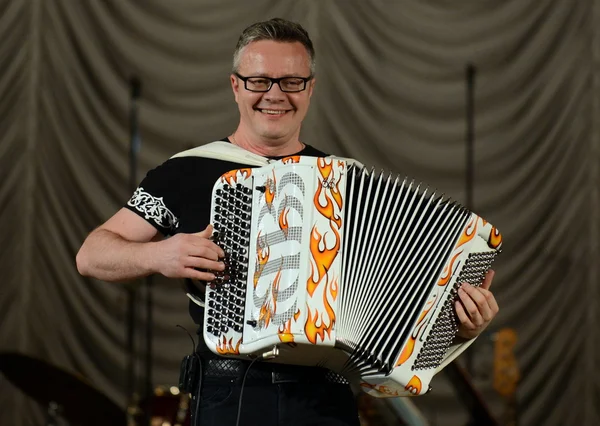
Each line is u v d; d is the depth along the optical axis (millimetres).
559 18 11758
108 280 4633
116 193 11555
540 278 11766
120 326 11430
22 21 11531
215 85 11633
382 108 11742
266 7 11633
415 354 4539
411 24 11758
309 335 4195
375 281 4445
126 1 11531
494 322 11680
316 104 11672
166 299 11484
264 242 4336
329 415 4598
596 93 11781
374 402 8234
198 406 4590
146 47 11594
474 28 11758
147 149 11602
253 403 4520
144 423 8500
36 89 11547
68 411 8422
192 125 11586
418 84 11758
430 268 4562
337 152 11703
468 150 11766
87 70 11570
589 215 11812
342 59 11711
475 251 4688
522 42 11766
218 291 4367
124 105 11562
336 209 4355
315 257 4270
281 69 4855
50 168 11562
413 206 4590
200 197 4805
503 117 11781
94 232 4797
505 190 11758
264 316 4270
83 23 11562
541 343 11711
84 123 11570
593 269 11781
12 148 11547
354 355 4402
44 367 8039
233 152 4891
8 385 11320
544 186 11797
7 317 11469
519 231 11773
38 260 11531
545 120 11797
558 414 11656
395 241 4512
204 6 11609
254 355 4359
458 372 7762
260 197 4375
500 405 10781
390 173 4609
